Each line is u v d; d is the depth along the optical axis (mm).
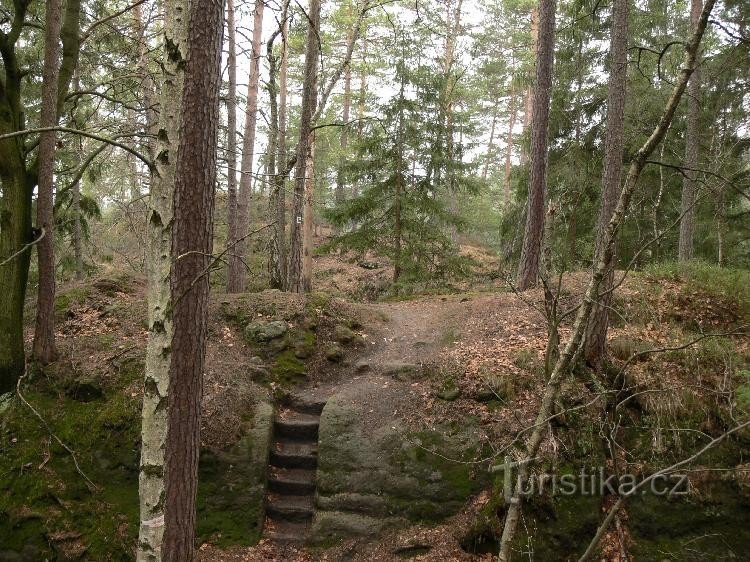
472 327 9805
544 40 11242
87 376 7941
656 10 14016
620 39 7805
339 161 21781
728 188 11047
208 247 4617
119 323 9391
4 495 6867
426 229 14242
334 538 6809
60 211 13125
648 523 6375
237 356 8984
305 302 10195
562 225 11383
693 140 12000
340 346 9594
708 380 7168
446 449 7250
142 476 3869
